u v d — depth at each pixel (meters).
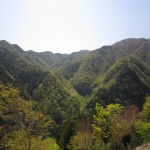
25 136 19.77
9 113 19.05
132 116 50.03
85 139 46.56
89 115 68.50
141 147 30.61
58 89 135.62
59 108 114.06
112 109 50.53
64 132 63.03
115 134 47.03
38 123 20.19
